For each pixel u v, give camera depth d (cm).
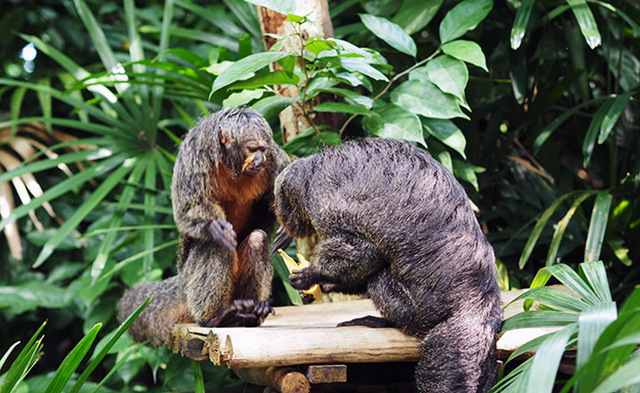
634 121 659
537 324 343
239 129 410
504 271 571
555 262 619
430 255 365
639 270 586
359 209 374
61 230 564
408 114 488
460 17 524
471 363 352
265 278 455
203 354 382
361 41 644
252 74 441
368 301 529
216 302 438
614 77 692
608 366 253
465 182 624
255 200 457
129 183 607
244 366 347
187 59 586
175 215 436
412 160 383
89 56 915
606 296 340
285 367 381
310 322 449
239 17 653
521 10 543
